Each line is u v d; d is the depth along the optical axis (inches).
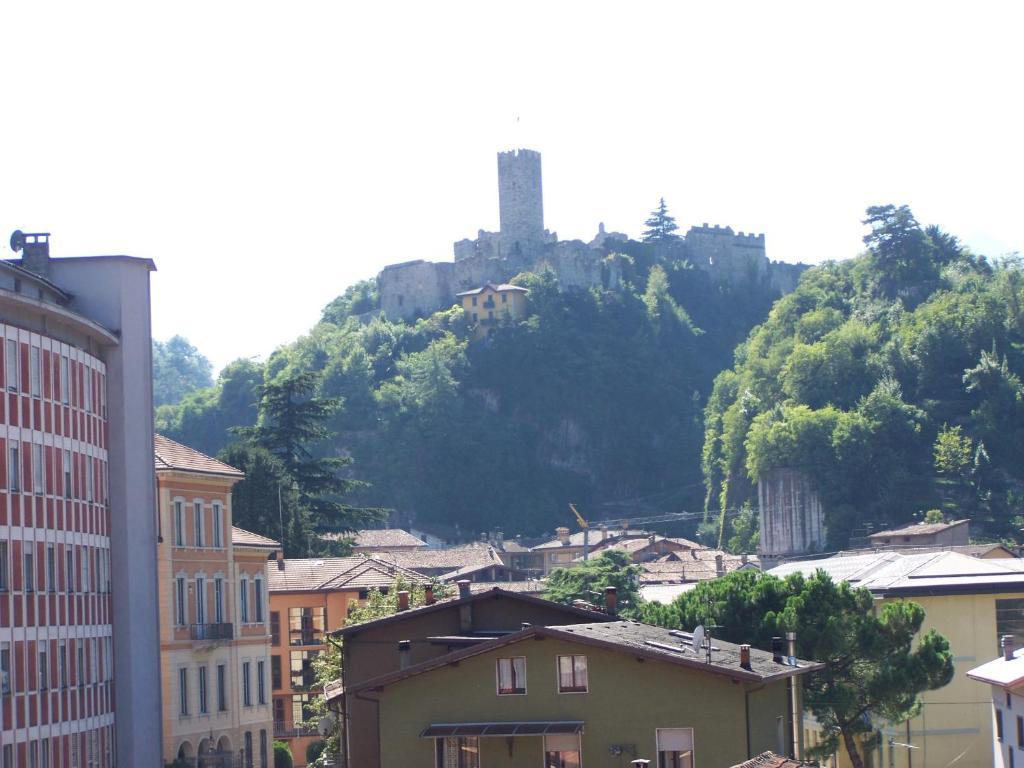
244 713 4633.4
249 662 4702.3
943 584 4202.8
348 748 2800.2
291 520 6235.2
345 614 5260.8
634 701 2381.9
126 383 3912.4
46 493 3348.9
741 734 2356.1
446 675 2433.6
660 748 2374.5
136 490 3882.9
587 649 2399.1
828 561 5354.3
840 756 4069.9
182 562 4325.8
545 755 2394.2
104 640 3710.6
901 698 3316.9
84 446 3627.0
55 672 3324.3
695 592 3467.0
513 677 2412.6
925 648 3353.8
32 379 3319.4
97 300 3937.0
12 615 3120.1
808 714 3858.3
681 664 2368.4
